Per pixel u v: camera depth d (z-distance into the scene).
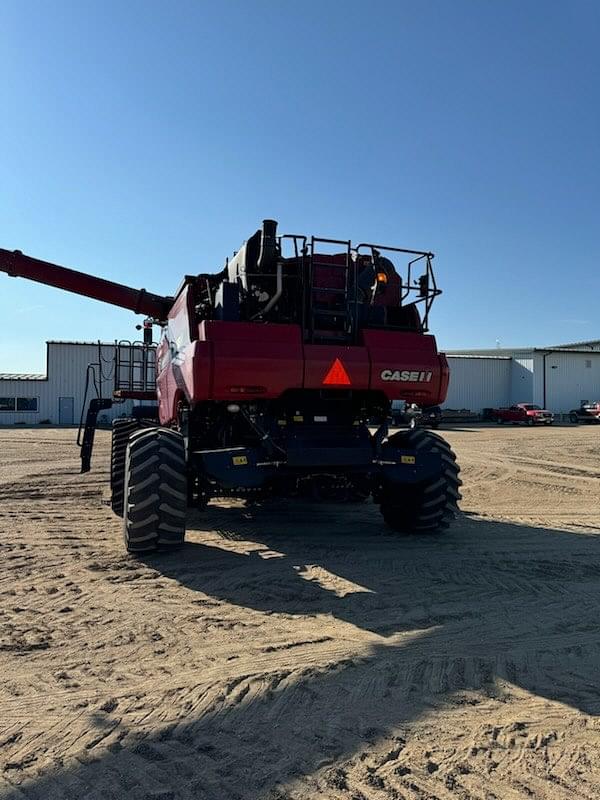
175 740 2.68
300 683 3.21
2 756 2.56
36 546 6.09
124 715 2.88
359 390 5.95
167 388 7.58
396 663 3.47
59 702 3.01
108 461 14.92
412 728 2.80
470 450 19.36
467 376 47.00
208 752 2.60
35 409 39.41
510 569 5.43
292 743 2.67
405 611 4.34
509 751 2.62
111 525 7.12
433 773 2.46
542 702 3.05
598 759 2.57
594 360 48.12
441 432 30.48
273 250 5.74
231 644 3.72
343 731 2.77
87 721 2.83
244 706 2.97
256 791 2.35
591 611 4.38
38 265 9.12
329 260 6.26
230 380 5.34
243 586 4.87
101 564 5.43
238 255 6.35
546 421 39.12
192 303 6.06
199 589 4.78
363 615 4.25
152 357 10.15
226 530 6.90
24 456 16.44
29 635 3.84
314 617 4.20
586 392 47.91
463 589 4.85
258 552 5.92
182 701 3.02
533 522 7.66
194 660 3.49
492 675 3.34
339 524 7.29
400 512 6.72
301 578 5.10
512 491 10.62
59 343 39.59
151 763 2.52
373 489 6.74
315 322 6.11
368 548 6.14
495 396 47.72
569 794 2.34
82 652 3.59
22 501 8.82
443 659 3.54
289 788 2.36
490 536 6.77
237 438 6.35
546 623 4.14
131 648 3.65
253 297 6.13
